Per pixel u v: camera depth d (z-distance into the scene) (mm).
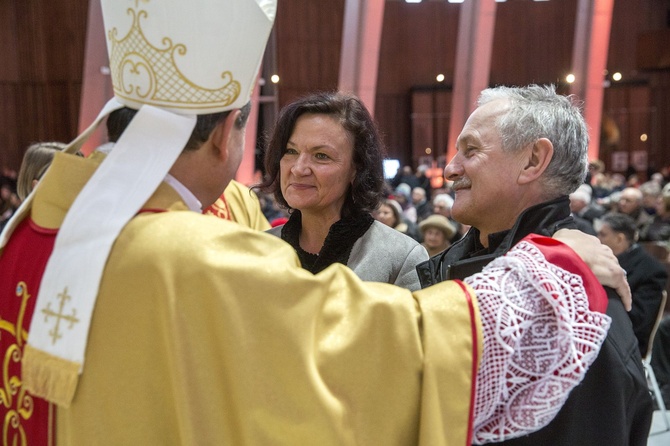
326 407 947
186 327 946
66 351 970
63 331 978
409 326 1028
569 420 1128
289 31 16422
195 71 1059
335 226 1821
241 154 1156
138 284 964
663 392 4641
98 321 971
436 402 997
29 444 1039
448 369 1012
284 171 1853
